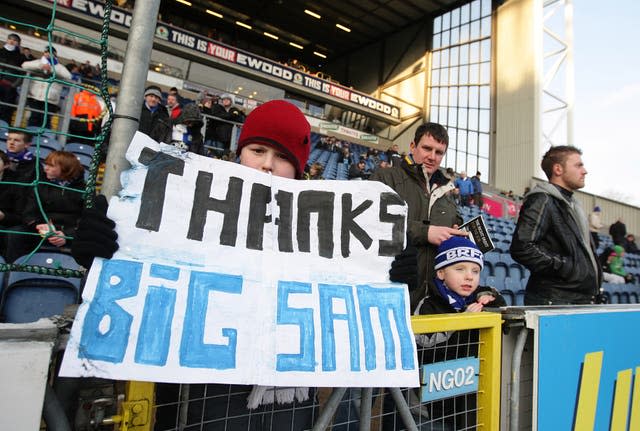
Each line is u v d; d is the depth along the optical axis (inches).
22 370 26.5
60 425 28.9
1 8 515.2
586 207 619.8
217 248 39.6
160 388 38.5
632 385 70.5
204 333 35.3
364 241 46.2
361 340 41.0
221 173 42.7
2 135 193.5
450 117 741.3
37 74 212.4
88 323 31.2
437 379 48.6
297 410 44.1
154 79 505.0
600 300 97.9
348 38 968.3
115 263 34.5
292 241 43.6
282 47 1049.5
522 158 604.7
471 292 71.2
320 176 327.9
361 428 41.8
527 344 58.4
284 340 38.0
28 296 95.2
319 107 761.0
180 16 937.5
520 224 92.5
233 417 36.7
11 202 114.7
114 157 40.0
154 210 38.1
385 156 655.8
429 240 75.3
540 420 54.0
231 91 635.5
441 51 789.2
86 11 525.7
